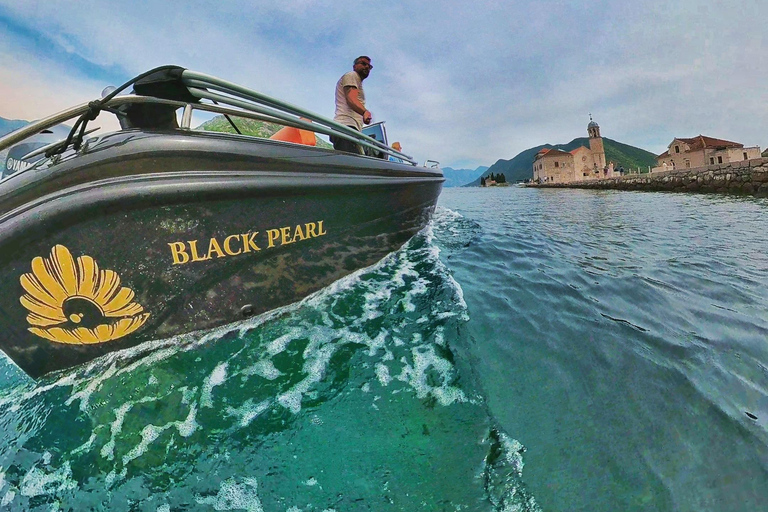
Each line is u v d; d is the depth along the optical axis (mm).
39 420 1716
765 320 2844
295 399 1870
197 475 1476
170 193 1822
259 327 2330
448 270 3969
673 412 1782
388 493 1375
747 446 1560
